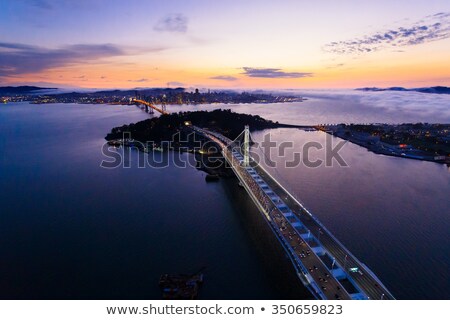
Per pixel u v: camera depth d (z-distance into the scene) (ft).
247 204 524.52
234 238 409.28
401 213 485.97
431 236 415.03
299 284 320.70
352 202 527.81
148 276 333.62
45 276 336.08
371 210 495.82
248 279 327.67
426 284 322.34
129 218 471.21
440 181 650.43
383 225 444.55
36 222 462.60
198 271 340.18
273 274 335.88
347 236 411.95
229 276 332.39
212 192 581.53
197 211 495.00
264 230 432.66
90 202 534.78
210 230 431.43
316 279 293.64
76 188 603.67
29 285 321.93
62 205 523.29
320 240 365.61
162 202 532.32
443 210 499.51
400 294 307.99
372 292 279.90
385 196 558.15
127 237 414.82
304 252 337.31
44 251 384.47
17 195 571.69
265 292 308.19
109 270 344.69
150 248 387.34
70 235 422.82
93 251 382.42
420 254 372.99
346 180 647.15
